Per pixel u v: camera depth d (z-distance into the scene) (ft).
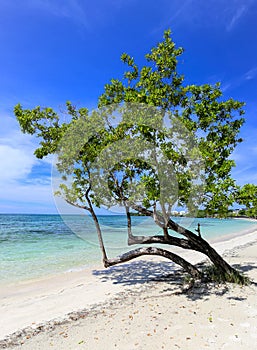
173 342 13.16
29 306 20.94
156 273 29.99
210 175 20.44
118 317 17.03
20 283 28.02
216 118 23.04
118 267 34.27
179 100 23.12
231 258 37.42
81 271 33.17
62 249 50.65
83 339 14.23
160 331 14.43
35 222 157.38
